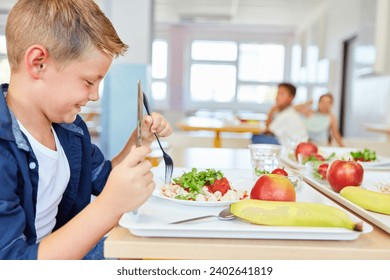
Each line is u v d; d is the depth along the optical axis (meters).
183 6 8.05
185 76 10.10
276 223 0.66
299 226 0.66
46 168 0.90
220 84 10.15
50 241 0.66
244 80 10.16
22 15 0.73
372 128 4.33
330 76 6.87
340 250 0.62
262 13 8.44
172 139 3.20
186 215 0.75
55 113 0.78
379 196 0.81
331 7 7.12
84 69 0.73
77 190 1.03
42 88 0.75
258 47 10.14
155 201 0.83
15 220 0.68
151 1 4.22
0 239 0.65
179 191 0.86
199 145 3.20
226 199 0.82
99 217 0.67
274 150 1.17
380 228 0.74
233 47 10.10
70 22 0.71
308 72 8.37
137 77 4.09
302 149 1.58
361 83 5.70
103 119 4.41
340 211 0.67
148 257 0.63
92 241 0.67
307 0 7.23
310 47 8.31
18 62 0.75
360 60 5.38
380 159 1.57
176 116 9.88
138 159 0.68
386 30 4.56
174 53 9.98
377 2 4.59
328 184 1.12
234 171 1.24
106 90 4.36
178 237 0.66
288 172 1.02
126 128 4.12
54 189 0.93
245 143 3.33
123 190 0.66
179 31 9.95
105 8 4.20
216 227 0.65
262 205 0.68
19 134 0.78
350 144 3.24
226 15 8.60
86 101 0.77
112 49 0.75
